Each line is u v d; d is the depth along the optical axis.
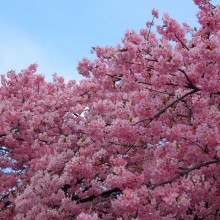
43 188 6.30
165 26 5.50
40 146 8.77
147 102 5.21
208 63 4.60
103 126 5.27
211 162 4.54
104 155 5.51
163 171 4.49
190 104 5.70
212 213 5.24
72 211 6.48
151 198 4.26
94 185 6.31
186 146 4.73
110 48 7.27
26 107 10.21
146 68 5.41
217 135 4.52
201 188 4.62
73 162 4.97
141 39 5.38
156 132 5.25
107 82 6.24
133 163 6.56
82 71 6.47
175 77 5.13
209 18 5.36
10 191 8.99
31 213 6.24
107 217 7.05
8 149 9.69
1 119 8.99
